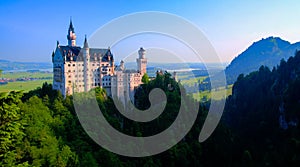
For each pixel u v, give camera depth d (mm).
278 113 181125
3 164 36500
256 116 195000
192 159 114375
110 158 89125
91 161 78188
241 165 126938
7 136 36438
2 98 36219
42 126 88938
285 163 130375
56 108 119812
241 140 159500
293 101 172500
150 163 98438
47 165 67688
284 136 162750
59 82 167875
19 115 39500
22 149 65438
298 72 192500
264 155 143625
